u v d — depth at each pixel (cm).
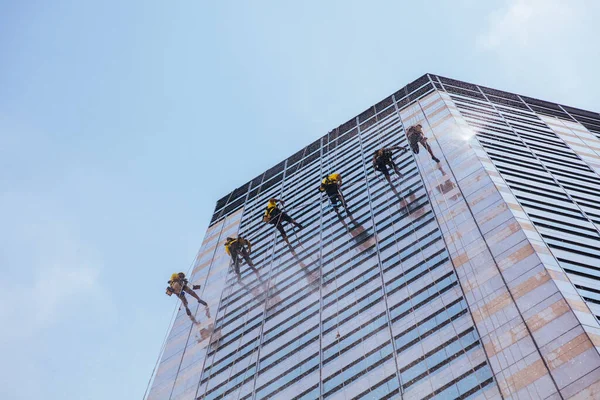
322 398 3697
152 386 4788
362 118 7512
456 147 5262
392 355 3662
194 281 5934
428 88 7194
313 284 4812
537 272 3419
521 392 2878
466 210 4334
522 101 7038
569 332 2988
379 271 4425
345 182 6062
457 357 3334
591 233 3828
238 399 4141
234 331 4906
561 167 4969
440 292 3831
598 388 2683
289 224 5978
